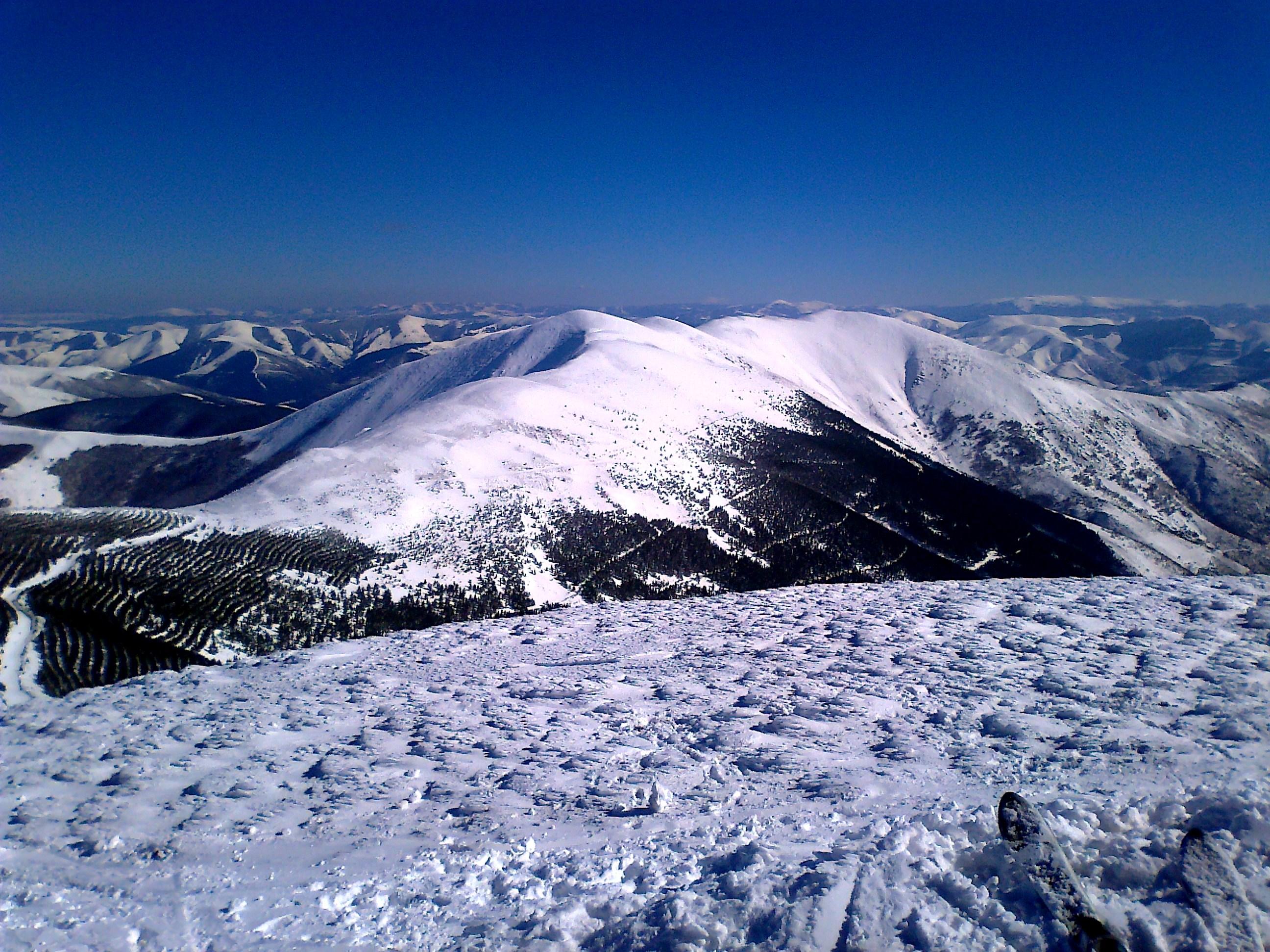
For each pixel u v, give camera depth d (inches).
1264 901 150.6
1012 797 192.4
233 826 260.8
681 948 151.7
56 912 198.7
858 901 158.2
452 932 175.3
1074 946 137.6
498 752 329.4
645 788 269.1
